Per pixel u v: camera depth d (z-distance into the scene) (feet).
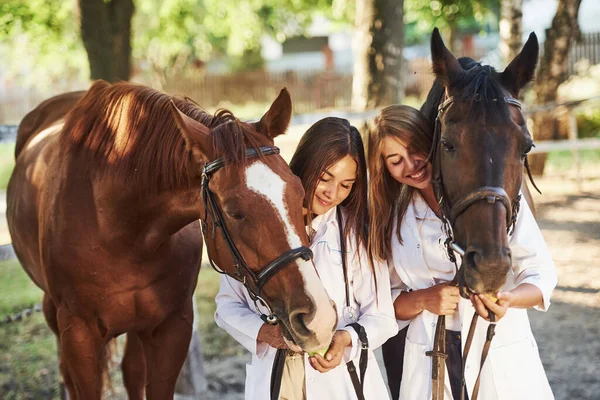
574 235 23.67
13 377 14.32
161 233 8.12
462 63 8.32
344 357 7.42
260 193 6.51
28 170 10.52
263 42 103.30
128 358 10.61
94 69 30.17
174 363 9.27
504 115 6.86
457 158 6.89
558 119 33.71
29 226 10.37
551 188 31.22
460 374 7.57
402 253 7.95
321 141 7.55
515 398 7.33
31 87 86.22
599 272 19.69
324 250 7.82
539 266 7.47
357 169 7.77
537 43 7.40
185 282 9.05
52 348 16.11
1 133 13.51
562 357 14.12
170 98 7.89
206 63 103.60
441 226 7.80
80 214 8.32
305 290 6.39
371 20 27.37
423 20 61.87
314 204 7.74
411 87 75.00
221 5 68.95
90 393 8.95
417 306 7.66
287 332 6.70
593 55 58.70
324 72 80.89
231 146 6.69
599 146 29.53
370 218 7.81
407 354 7.89
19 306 19.62
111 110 8.25
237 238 6.63
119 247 8.24
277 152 6.86
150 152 7.75
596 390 12.55
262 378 7.49
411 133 7.63
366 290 7.79
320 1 61.26
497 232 6.50
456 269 7.63
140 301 8.66
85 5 29.60
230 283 8.05
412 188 8.07
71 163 8.46
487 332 7.05
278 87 81.41
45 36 41.06
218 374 14.19
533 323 16.24
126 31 30.86
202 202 7.08
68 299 8.63
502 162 6.68
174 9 60.64
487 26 92.63
